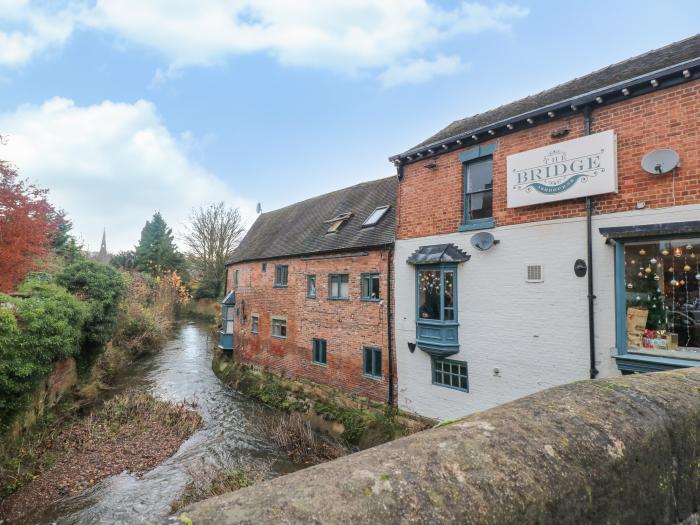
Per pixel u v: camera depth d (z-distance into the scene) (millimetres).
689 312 6465
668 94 6758
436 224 10188
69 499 7660
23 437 8938
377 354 11875
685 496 1830
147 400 13320
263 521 907
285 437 10812
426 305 10305
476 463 1250
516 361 8445
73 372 12914
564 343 7762
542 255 8156
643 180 6945
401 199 11180
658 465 1696
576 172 7566
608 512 1456
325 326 13922
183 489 8141
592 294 7402
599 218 7414
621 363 6934
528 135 8492
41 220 10109
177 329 33344
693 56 7059
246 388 16297
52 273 16891
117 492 7984
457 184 9781
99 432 10633
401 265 11070
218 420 12828
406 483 1113
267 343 17219
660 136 6801
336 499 1014
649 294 6848
